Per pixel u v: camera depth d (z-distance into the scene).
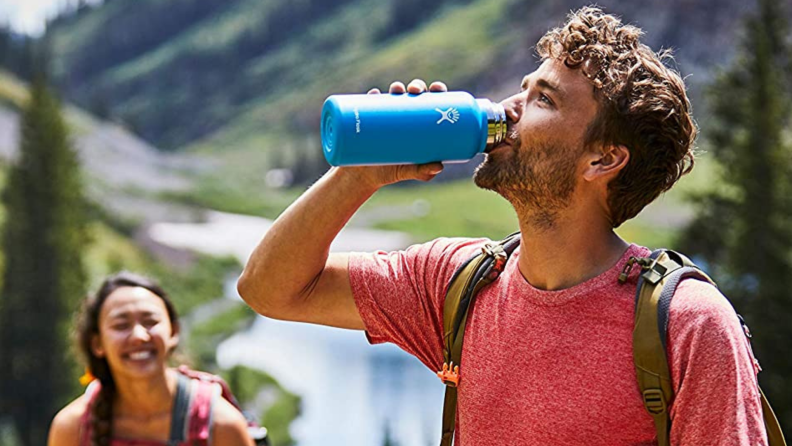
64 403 48.66
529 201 2.26
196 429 3.69
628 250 2.21
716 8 150.38
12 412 48.44
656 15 152.88
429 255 2.60
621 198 2.24
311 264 2.59
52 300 49.84
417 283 2.59
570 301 2.19
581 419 2.12
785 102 33.91
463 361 2.38
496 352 2.28
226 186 142.00
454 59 192.62
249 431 3.82
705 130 32.75
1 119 101.12
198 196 130.12
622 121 2.18
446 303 2.45
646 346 2.06
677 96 2.24
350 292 2.65
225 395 3.88
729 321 2.03
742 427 1.95
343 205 2.52
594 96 2.20
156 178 133.62
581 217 2.23
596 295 2.17
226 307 70.00
